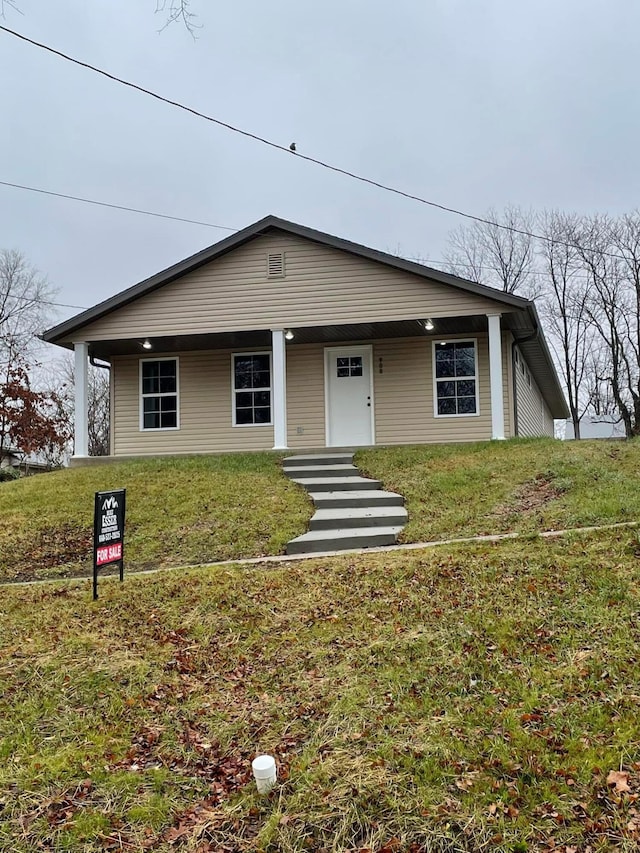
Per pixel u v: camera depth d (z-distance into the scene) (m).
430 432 13.05
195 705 3.51
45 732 3.24
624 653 3.60
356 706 3.35
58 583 5.86
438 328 12.63
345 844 2.41
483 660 3.71
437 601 4.59
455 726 3.10
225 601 4.93
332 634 4.26
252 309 12.24
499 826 2.41
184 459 11.28
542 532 6.14
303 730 3.21
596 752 2.79
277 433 11.97
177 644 4.24
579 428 32.78
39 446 21.55
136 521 7.84
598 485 7.45
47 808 2.67
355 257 11.98
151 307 12.52
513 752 2.84
